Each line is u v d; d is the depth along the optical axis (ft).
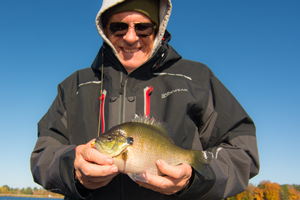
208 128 2.19
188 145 2.02
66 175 1.74
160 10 2.36
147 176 1.55
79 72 2.51
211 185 1.77
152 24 2.29
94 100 2.24
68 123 2.27
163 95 2.14
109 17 2.34
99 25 2.29
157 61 2.19
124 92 2.08
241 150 2.06
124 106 2.04
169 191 1.65
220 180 1.81
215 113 2.21
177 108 2.05
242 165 2.00
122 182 1.85
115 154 1.70
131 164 1.70
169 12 2.27
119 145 1.71
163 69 2.27
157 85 2.18
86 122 2.14
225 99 2.33
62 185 1.79
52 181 1.82
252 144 2.16
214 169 1.82
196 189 1.74
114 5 2.26
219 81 2.45
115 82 2.14
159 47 2.12
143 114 2.02
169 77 2.22
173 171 1.54
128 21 2.25
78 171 1.66
